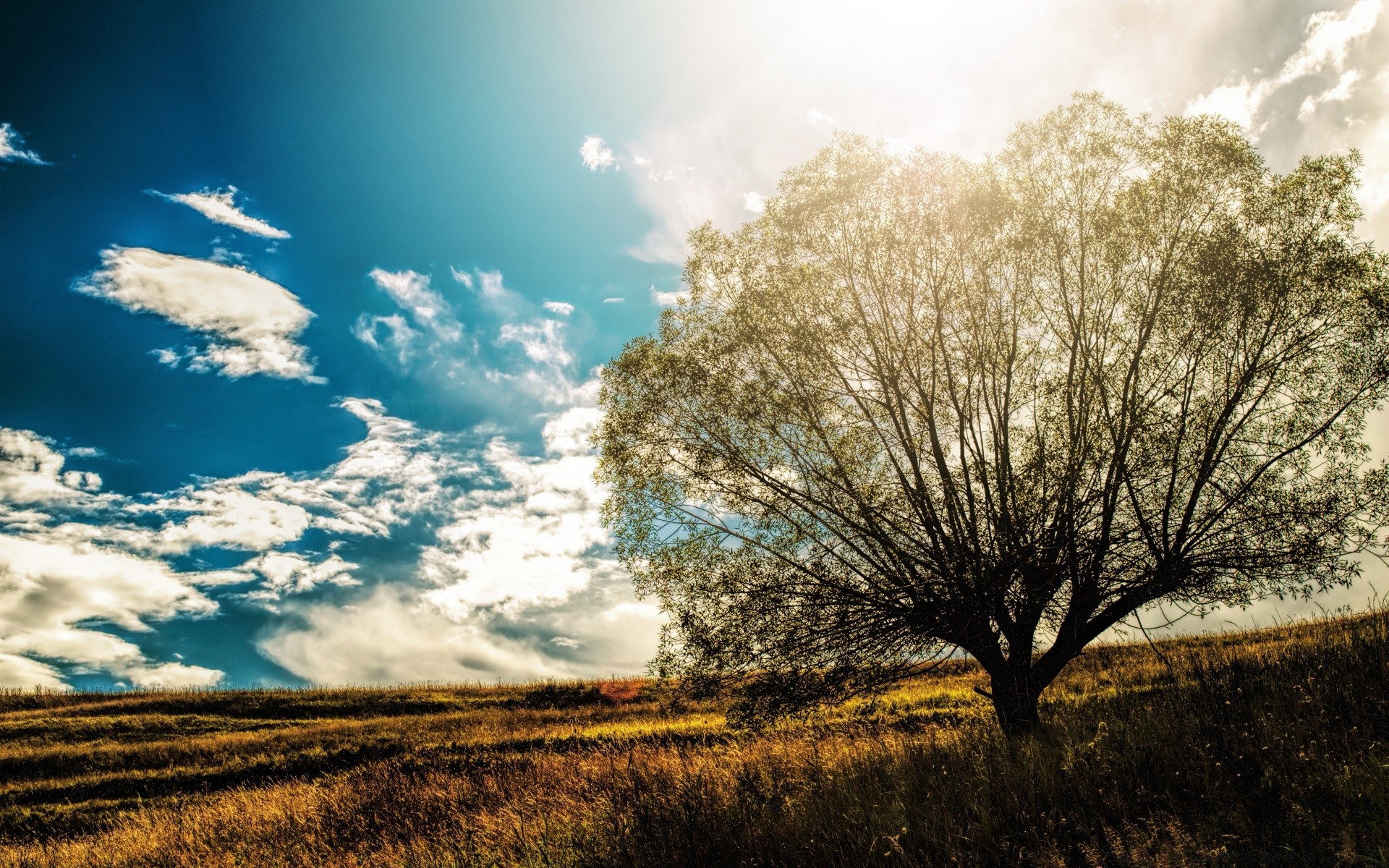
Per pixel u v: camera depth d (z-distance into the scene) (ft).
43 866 49.83
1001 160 41.50
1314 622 47.98
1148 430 36.86
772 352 40.34
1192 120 39.17
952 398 38.88
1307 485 36.70
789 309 40.06
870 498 39.88
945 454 40.70
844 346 40.47
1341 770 18.54
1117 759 22.68
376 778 55.52
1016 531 36.83
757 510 40.83
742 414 40.09
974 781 24.09
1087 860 17.84
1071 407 38.27
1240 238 37.40
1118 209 39.83
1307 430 37.50
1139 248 39.01
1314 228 37.52
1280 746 20.59
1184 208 38.75
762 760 35.35
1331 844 15.83
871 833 21.80
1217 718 24.62
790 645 38.96
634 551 41.24
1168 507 36.50
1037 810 20.85
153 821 55.67
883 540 38.27
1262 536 36.24
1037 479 37.65
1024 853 18.95
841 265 40.93
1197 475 37.35
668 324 43.42
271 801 54.13
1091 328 39.45
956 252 39.68
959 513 38.14
